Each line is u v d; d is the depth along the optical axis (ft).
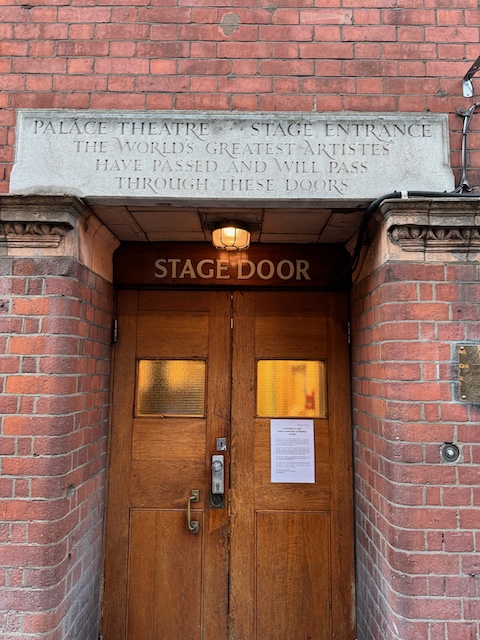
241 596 10.00
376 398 8.57
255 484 10.30
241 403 10.53
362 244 9.24
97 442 9.64
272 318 10.76
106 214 8.86
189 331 10.73
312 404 10.59
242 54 8.52
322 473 10.33
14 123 8.38
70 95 8.40
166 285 10.67
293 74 8.46
